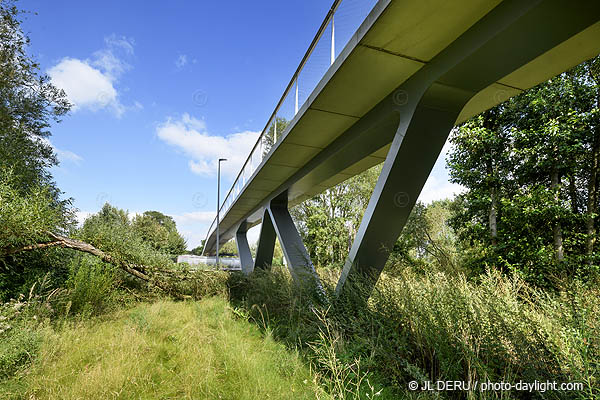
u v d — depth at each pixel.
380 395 2.92
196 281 10.66
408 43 4.23
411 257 6.07
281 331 5.75
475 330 2.88
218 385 3.35
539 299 3.60
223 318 6.74
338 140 7.34
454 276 4.18
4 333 3.83
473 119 10.44
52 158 10.41
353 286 5.46
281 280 8.43
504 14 3.44
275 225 11.81
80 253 8.38
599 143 8.16
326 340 4.36
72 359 3.99
